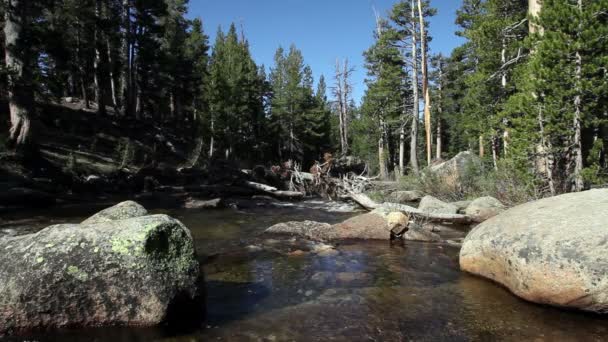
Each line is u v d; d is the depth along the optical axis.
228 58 37.69
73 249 4.44
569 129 11.90
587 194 6.05
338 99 47.34
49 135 22.94
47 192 15.40
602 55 11.13
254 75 42.66
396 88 33.03
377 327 4.60
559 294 4.87
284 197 21.31
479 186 16.45
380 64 32.94
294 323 4.72
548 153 12.06
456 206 13.73
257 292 5.93
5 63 17.00
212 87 32.34
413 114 29.94
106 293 4.32
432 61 38.59
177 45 39.97
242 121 36.34
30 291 4.18
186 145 34.88
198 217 13.84
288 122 45.09
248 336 4.35
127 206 7.46
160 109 42.66
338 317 4.91
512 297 5.55
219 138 33.66
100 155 22.64
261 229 11.50
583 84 11.08
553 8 11.85
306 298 5.64
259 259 7.96
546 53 11.71
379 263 7.62
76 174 18.05
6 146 16.61
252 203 18.25
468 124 23.48
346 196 19.80
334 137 57.25
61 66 20.61
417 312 5.05
